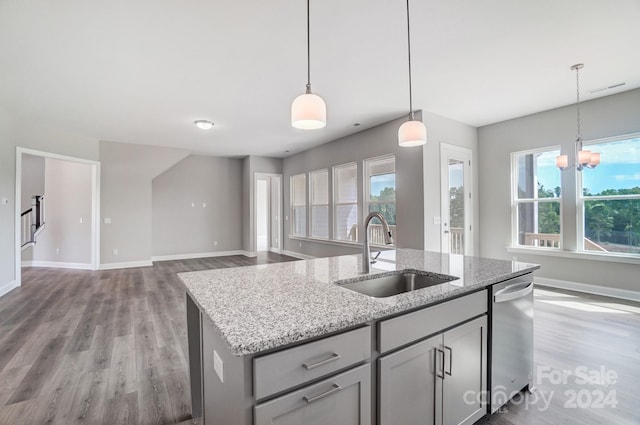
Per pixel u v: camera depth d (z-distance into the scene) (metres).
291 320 1.08
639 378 2.18
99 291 4.54
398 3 2.18
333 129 5.48
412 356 1.31
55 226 6.39
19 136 4.62
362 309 1.19
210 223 7.96
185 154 6.97
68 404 1.92
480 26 2.46
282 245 8.38
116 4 2.15
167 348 2.70
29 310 3.70
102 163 6.11
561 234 4.38
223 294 1.41
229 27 2.44
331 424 1.07
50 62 2.97
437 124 4.64
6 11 2.20
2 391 2.05
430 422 1.40
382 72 3.25
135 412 1.86
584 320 3.20
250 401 0.92
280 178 8.30
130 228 6.42
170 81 3.42
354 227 5.96
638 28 2.49
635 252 3.80
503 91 3.78
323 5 2.19
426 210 4.46
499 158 5.04
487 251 5.20
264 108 4.31
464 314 1.56
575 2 2.19
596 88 3.71
